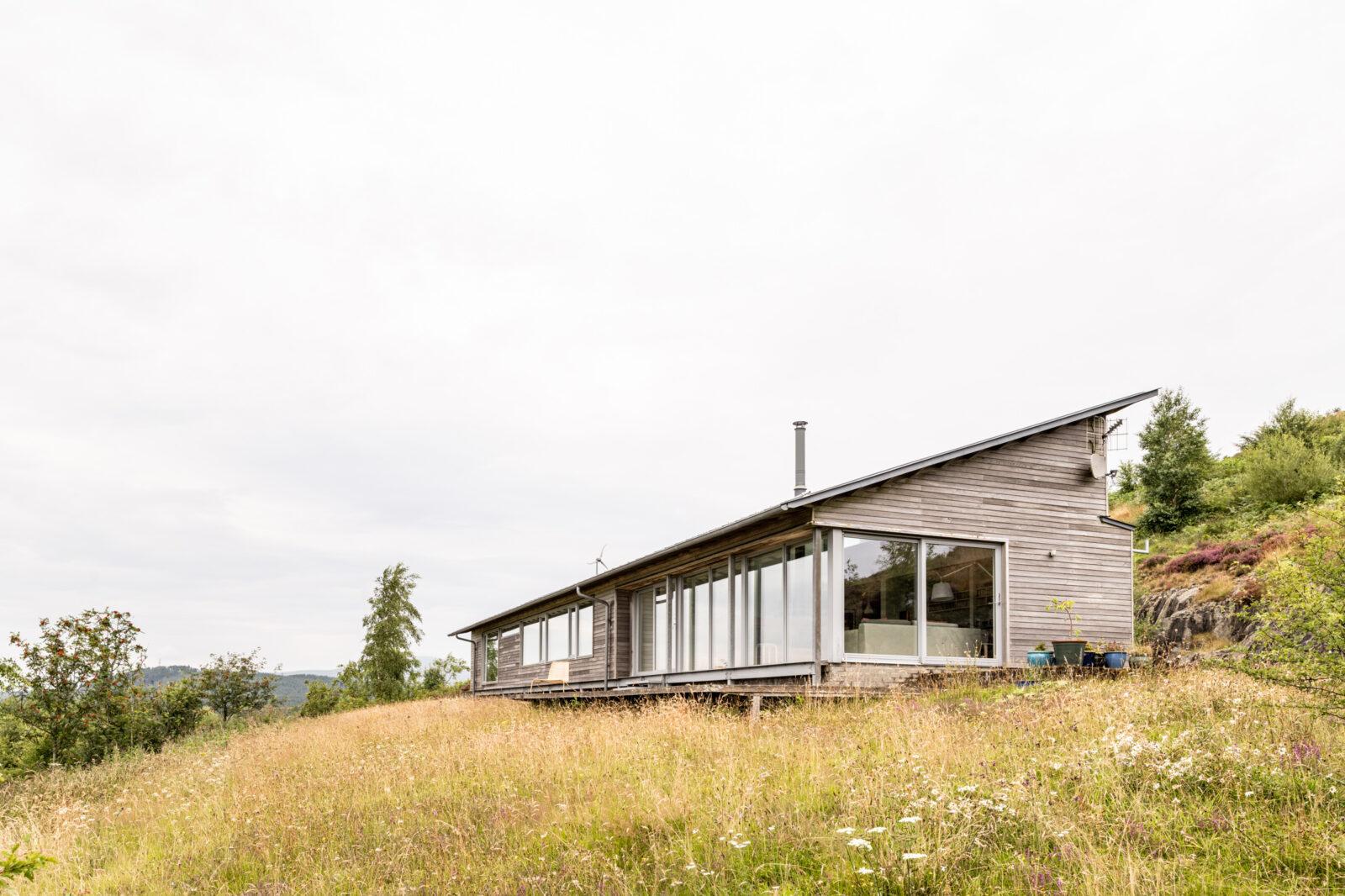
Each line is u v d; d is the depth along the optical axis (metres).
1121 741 6.82
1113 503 31.47
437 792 9.51
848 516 15.09
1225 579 20.11
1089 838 5.46
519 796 8.81
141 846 8.99
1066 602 16.23
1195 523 26.58
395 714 21.95
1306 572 6.96
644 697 16.95
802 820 6.54
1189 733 7.05
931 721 9.20
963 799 5.95
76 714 19.88
